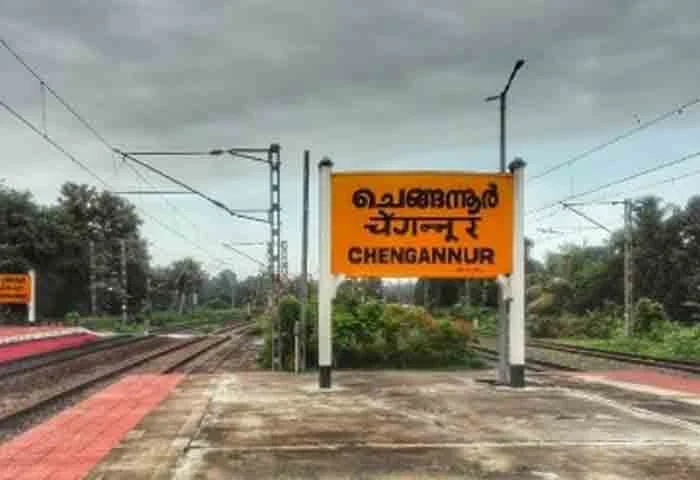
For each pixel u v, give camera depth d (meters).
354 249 19.38
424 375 22.92
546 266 95.94
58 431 13.27
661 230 79.56
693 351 40.50
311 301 28.84
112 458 10.88
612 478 9.62
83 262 95.44
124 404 16.61
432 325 28.48
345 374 23.34
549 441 11.90
